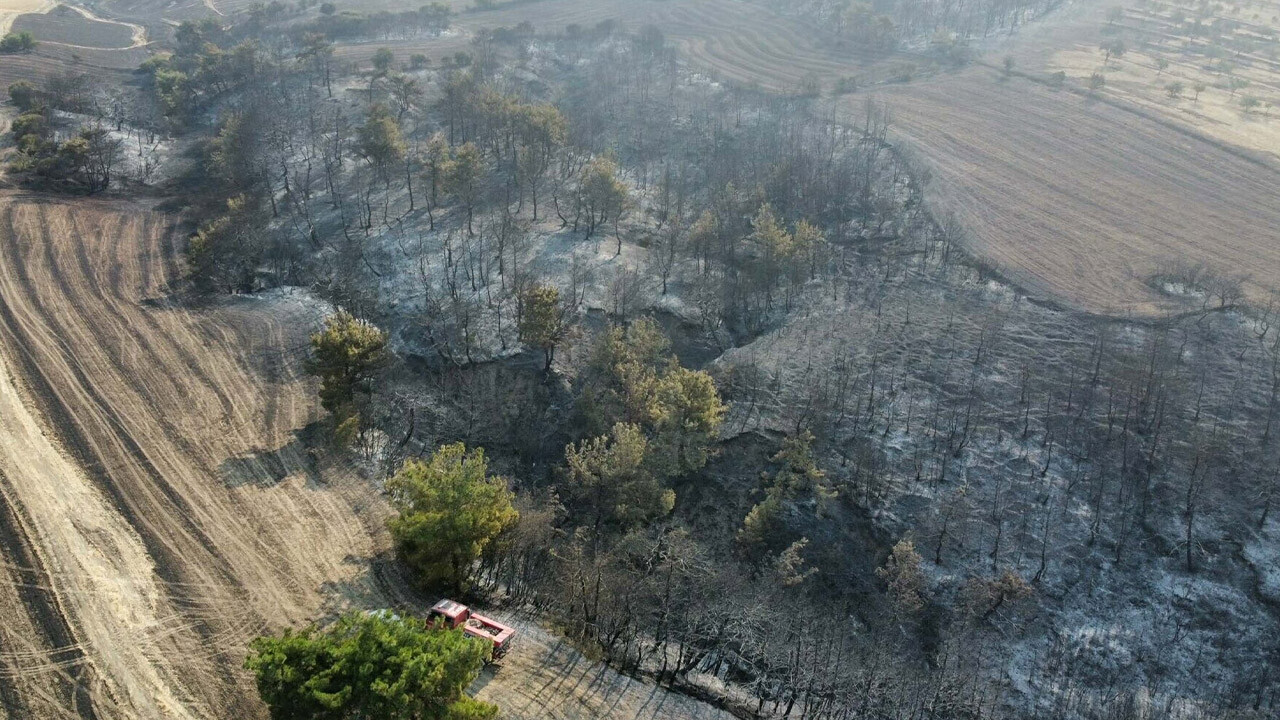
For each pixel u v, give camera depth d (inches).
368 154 5359.3
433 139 5890.8
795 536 3245.6
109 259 4714.6
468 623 2554.1
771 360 4060.0
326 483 3198.8
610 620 2684.5
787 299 4510.3
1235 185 5718.5
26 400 3476.9
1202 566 3125.0
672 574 2942.9
